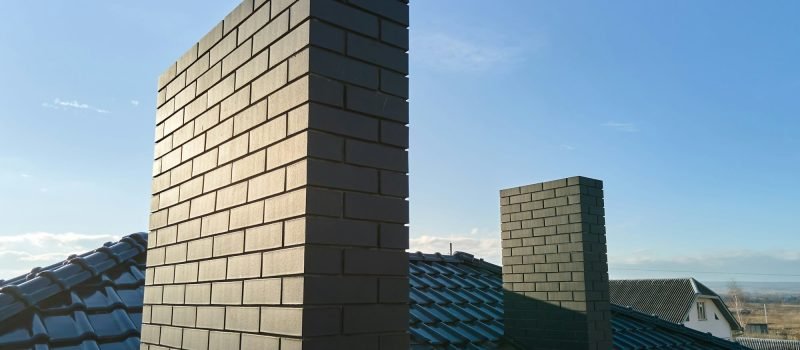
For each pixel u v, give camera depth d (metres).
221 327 2.76
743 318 93.81
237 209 2.78
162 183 3.64
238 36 3.03
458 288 8.92
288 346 2.28
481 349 6.63
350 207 2.46
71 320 4.85
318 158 2.39
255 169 2.69
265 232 2.54
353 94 2.57
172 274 3.33
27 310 4.84
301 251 2.29
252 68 2.85
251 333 2.53
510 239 7.34
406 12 2.90
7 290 4.95
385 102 2.69
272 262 2.46
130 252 6.33
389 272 2.55
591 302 6.47
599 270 6.67
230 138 2.95
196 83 3.40
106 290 5.50
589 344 6.29
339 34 2.58
